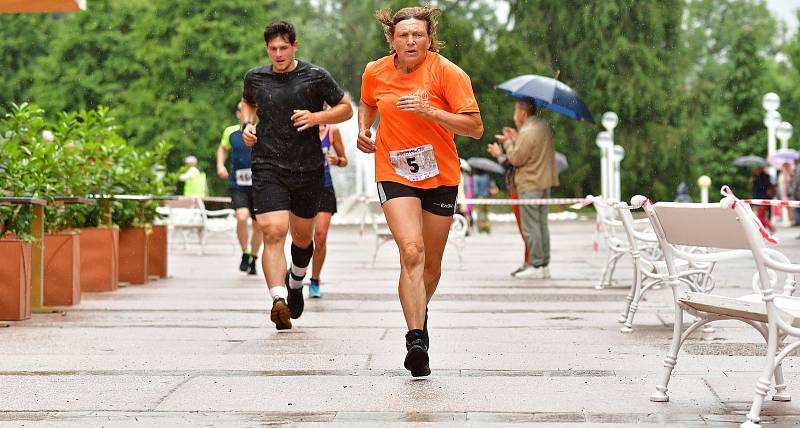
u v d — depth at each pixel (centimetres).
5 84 12731
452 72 1584
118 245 3142
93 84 12181
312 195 2098
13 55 13000
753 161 9000
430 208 1616
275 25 2042
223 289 3081
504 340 1983
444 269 3991
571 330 2133
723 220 1270
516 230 8225
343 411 1345
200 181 5691
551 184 3441
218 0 12012
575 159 13038
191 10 12069
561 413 1329
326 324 2225
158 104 11850
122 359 1758
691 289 2155
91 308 2544
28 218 2355
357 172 9506
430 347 1886
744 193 15038
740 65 15288
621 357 1764
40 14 13000
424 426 1262
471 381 1544
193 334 2070
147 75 12200
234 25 12169
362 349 1858
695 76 15162
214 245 6034
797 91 15750
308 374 1606
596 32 12812
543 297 2828
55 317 2358
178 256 4944
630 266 4106
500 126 12438
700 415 1317
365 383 1530
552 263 4297
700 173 14412
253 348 1875
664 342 1947
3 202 2222
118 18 12362
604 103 12900
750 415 1239
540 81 3572
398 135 1588
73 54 12362
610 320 2302
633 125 13025
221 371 1638
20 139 2652
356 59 13950
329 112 2039
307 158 2070
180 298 2797
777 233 7081
